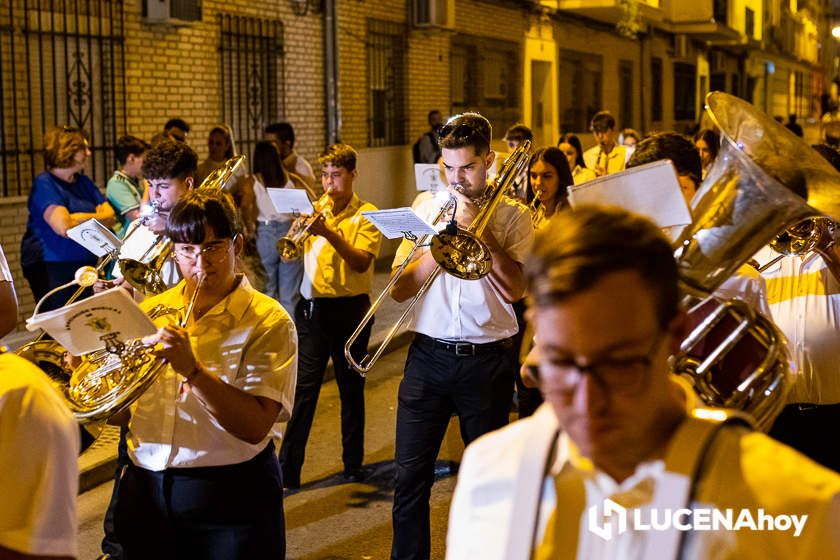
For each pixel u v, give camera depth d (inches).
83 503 230.2
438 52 641.0
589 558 61.5
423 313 177.3
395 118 605.9
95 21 385.4
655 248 57.7
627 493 60.9
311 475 249.4
